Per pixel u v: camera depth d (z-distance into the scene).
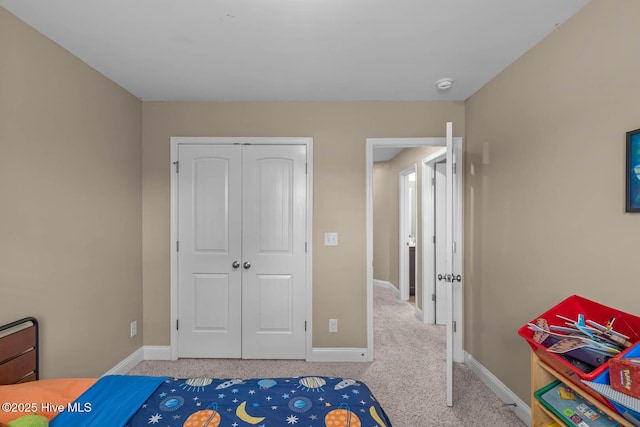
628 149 1.30
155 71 2.28
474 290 2.66
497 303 2.30
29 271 1.71
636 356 1.06
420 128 2.85
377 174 5.79
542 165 1.84
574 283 1.61
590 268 1.51
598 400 1.12
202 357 2.86
